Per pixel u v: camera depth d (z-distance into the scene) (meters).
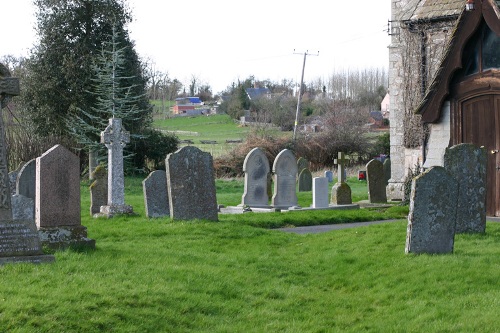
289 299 12.88
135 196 36.22
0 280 11.89
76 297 11.20
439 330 10.60
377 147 57.22
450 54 21.92
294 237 18.56
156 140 48.19
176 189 19.92
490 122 21.47
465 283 12.45
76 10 45.50
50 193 14.80
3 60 56.16
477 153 16.55
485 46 21.47
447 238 14.39
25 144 41.88
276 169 27.69
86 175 45.56
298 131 63.41
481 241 15.55
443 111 22.45
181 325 11.15
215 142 62.12
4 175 13.18
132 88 46.47
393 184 31.50
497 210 21.38
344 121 59.91
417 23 29.41
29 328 10.02
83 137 43.28
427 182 14.28
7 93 13.37
